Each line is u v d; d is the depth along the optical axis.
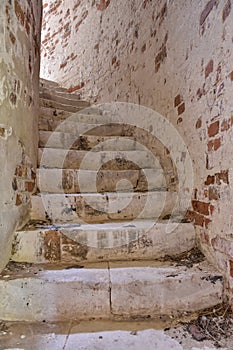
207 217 1.52
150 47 2.44
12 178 1.51
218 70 1.39
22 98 1.71
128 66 2.90
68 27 4.27
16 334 1.17
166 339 1.13
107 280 1.32
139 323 1.25
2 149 1.37
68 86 4.18
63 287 1.29
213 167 1.46
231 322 1.23
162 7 2.21
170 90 2.06
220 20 1.37
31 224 1.71
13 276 1.32
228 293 1.31
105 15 3.44
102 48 3.47
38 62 2.31
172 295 1.32
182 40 1.85
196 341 1.11
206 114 1.53
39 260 1.52
